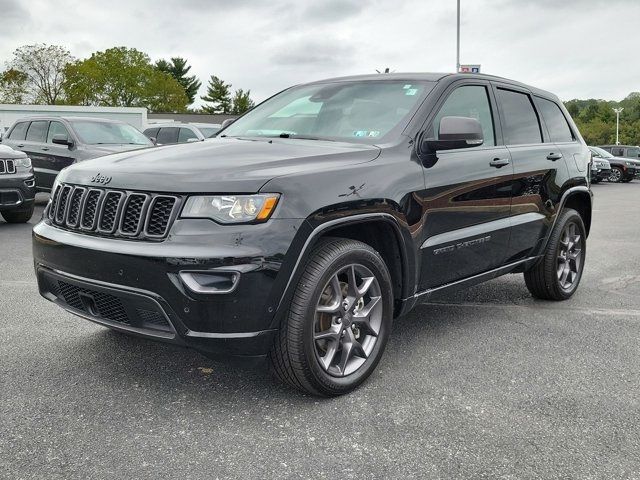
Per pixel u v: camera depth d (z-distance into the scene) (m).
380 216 3.31
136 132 12.54
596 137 123.38
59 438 2.81
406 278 3.60
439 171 3.75
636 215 12.83
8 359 3.77
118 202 3.05
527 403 3.23
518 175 4.47
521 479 2.51
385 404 3.20
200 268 2.79
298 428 2.93
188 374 3.56
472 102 4.30
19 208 9.32
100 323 3.20
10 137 12.66
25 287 5.59
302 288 3.02
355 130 3.86
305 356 3.04
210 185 2.88
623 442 2.82
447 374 3.62
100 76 80.00
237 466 2.59
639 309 5.13
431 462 2.64
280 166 3.09
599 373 3.66
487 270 4.39
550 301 5.38
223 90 108.56
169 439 2.81
